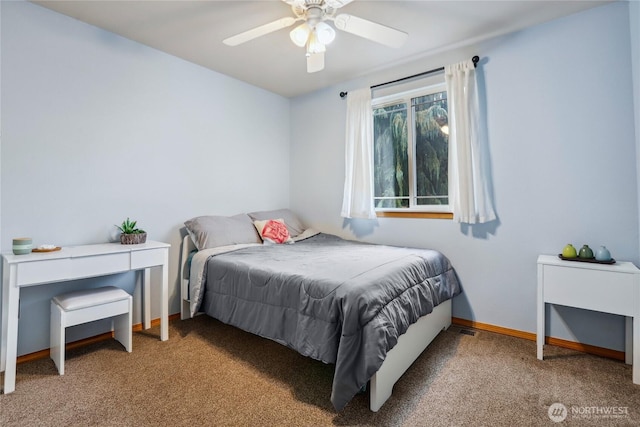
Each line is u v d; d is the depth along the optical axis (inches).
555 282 77.8
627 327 78.0
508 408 60.4
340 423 56.2
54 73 84.7
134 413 58.9
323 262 82.4
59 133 85.7
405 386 67.9
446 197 111.8
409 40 98.5
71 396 64.2
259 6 82.0
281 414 58.8
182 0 79.4
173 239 111.0
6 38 77.3
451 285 98.5
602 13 81.6
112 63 95.6
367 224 127.0
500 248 97.2
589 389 66.7
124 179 98.7
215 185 124.0
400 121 122.2
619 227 80.4
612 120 80.8
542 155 90.2
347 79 130.6
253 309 77.5
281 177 151.3
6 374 65.3
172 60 110.2
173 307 111.0
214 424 56.1
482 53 99.3
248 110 135.9
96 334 92.2
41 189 82.7
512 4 80.7
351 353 56.7
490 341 91.0
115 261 80.7
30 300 81.3
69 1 80.0
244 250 102.6
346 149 127.0
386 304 63.1
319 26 71.4
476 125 97.0
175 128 111.3
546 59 89.2
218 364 77.9
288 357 81.9
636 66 75.0
